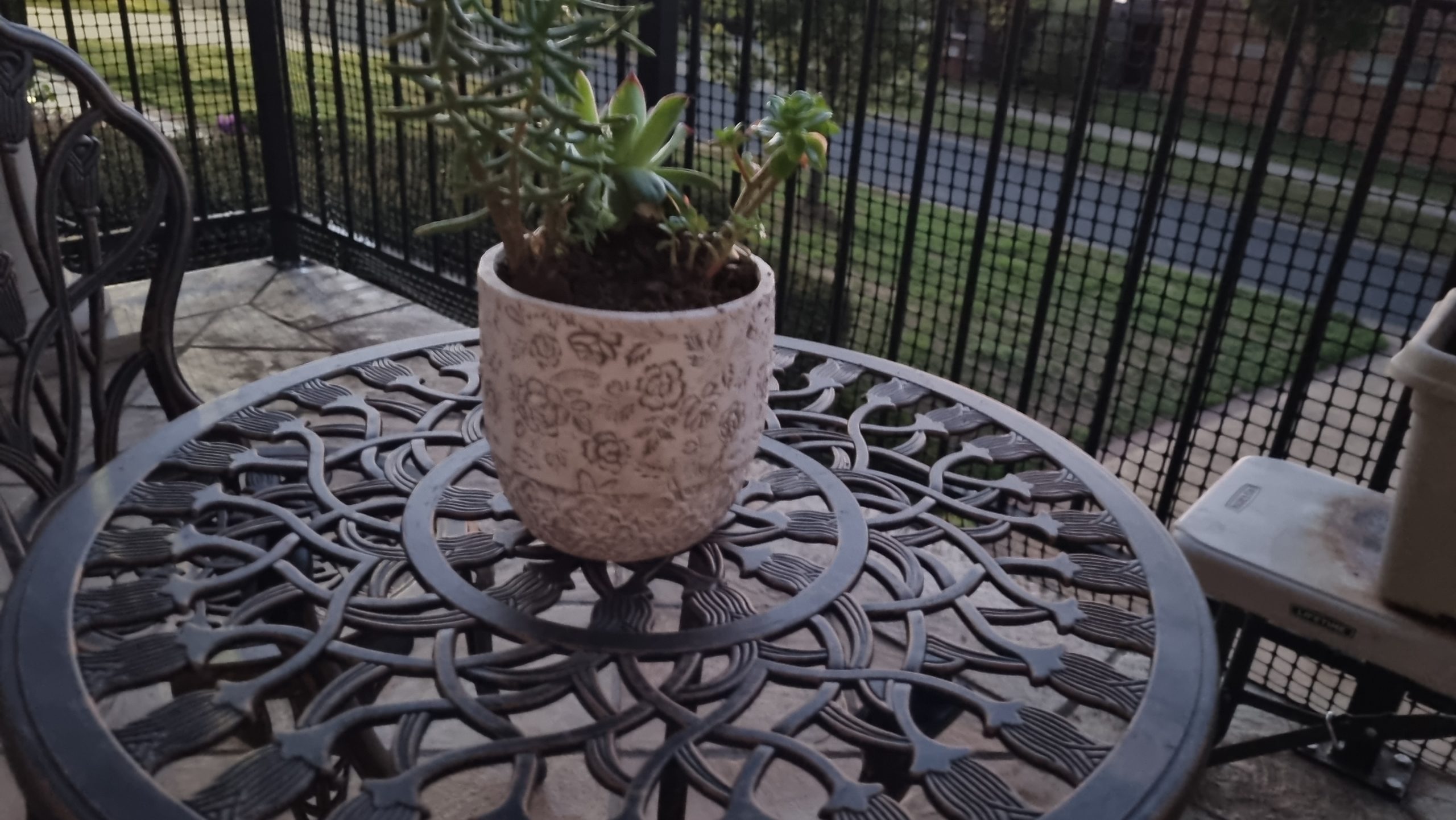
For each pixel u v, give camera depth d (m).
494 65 0.67
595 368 0.70
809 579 0.84
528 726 1.42
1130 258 1.63
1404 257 1.41
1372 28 1.31
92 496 0.87
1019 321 1.86
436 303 2.90
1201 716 0.70
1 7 2.46
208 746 0.64
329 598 0.78
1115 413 1.76
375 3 2.67
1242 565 1.31
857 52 1.85
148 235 1.23
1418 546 1.18
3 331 1.10
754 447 0.81
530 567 0.84
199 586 0.77
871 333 2.03
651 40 2.07
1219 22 1.43
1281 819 1.46
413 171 2.80
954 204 1.82
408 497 0.93
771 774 1.38
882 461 1.05
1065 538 0.91
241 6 2.90
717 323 0.71
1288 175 1.45
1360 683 1.55
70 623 0.72
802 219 2.04
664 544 0.79
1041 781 1.42
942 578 0.85
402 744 0.65
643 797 0.62
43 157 1.22
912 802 1.32
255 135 3.10
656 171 0.76
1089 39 1.57
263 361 2.58
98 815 0.57
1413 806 1.49
